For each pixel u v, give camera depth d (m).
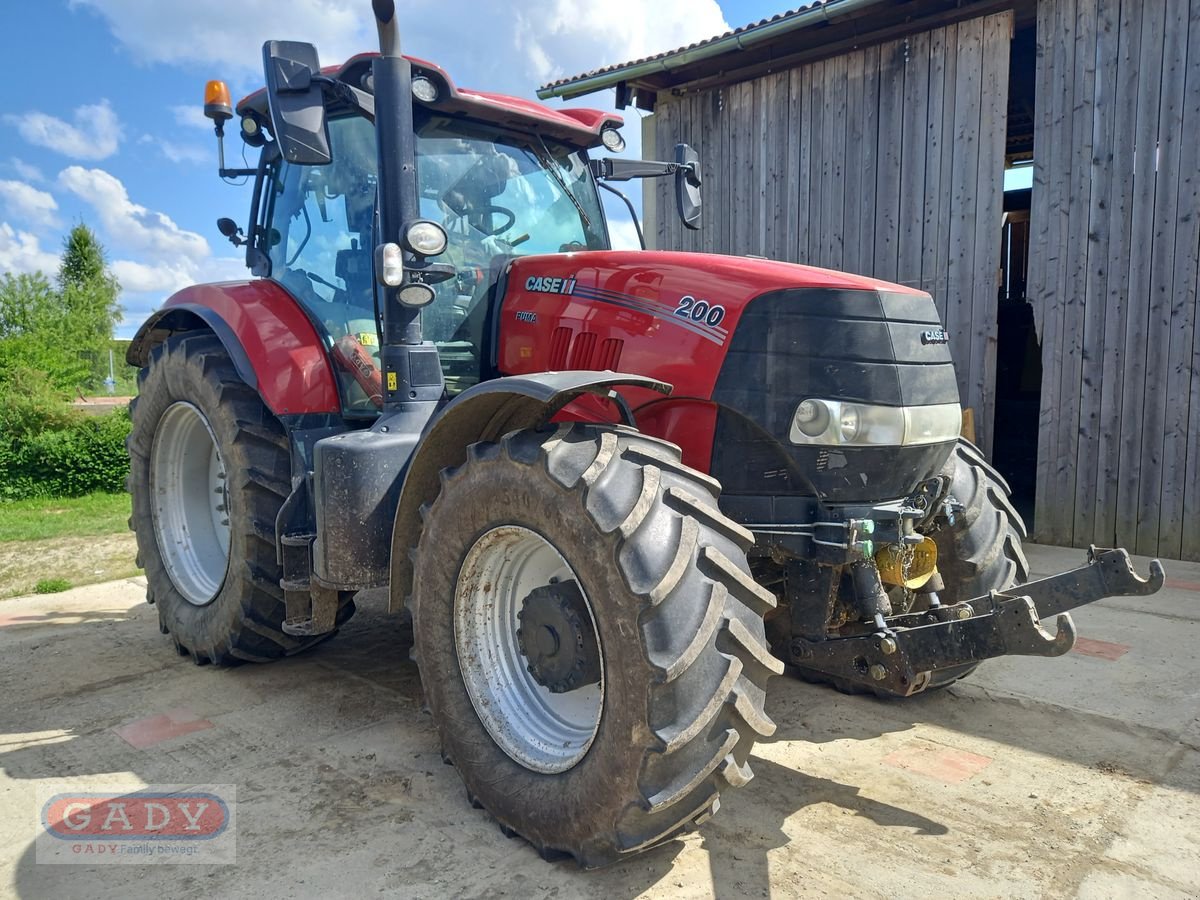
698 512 2.15
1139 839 2.40
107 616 4.68
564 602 2.30
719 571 2.09
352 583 2.84
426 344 3.05
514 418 2.64
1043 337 6.31
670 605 2.01
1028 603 2.25
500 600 2.59
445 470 2.58
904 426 2.51
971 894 2.16
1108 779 2.75
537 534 2.27
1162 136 5.72
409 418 2.98
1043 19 6.11
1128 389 5.98
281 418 3.32
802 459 2.49
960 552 3.15
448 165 3.41
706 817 2.21
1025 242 9.23
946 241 6.70
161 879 2.23
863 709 3.33
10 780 2.78
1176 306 5.75
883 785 2.73
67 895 2.18
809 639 2.70
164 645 4.15
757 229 7.78
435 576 2.57
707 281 2.66
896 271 6.98
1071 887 2.18
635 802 2.01
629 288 2.83
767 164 7.66
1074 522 6.27
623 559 2.04
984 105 6.42
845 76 7.10
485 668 2.56
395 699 3.43
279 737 3.08
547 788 2.27
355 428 3.43
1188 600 4.77
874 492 2.53
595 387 2.23
